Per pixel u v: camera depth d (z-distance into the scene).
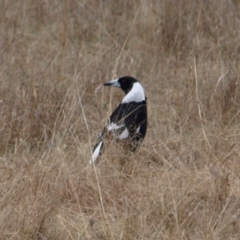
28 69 19.77
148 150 14.85
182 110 17.38
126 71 19.80
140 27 22.48
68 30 22.95
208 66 19.86
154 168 14.20
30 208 12.09
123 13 23.38
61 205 12.70
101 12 23.70
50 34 22.81
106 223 11.92
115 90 18.59
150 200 12.52
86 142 15.77
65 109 16.44
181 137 15.49
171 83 19.28
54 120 15.98
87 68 19.75
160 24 22.03
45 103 16.39
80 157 14.20
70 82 18.66
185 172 13.81
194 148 14.98
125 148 14.70
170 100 17.98
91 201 13.00
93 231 11.95
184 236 11.73
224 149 14.87
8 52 20.36
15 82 18.36
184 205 12.41
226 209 12.47
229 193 12.80
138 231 11.76
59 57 20.75
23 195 12.48
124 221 11.93
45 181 12.73
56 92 17.12
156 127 16.55
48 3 23.97
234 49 21.05
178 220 12.18
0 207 12.21
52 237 11.80
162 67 20.12
